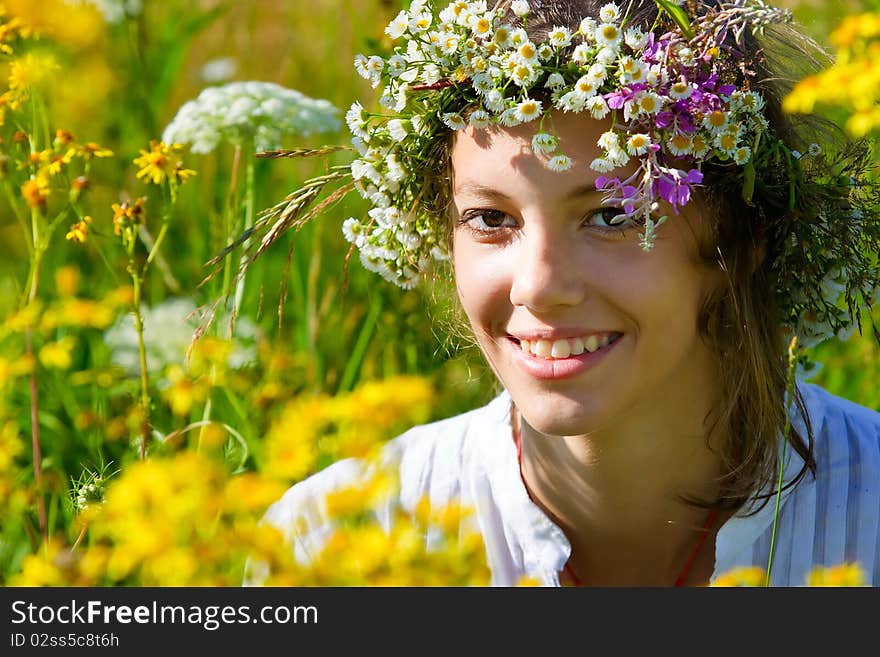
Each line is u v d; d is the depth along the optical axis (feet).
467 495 8.87
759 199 7.93
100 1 15.14
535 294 7.31
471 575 6.75
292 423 8.94
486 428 9.00
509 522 8.64
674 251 7.52
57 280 13.07
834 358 13.12
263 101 12.21
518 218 7.54
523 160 7.33
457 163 7.73
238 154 12.44
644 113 7.23
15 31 10.16
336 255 14.39
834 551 8.36
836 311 8.52
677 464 8.23
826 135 9.07
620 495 8.34
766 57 8.65
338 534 6.91
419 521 7.30
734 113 7.46
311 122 12.25
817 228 8.13
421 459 9.16
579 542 8.66
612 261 7.36
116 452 10.95
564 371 7.54
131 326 12.00
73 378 11.28
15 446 9.50
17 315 10.69
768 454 8.22
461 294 7.98
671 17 7.63
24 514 9.37
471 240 7.77
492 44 7.57
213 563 7.08
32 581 7.52
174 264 14.28
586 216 7.36
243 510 7.36
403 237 8.87
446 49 7.77
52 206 13.30
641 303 7.40
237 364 11.55
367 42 10.11
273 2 18.97
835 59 9.43
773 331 8.27
